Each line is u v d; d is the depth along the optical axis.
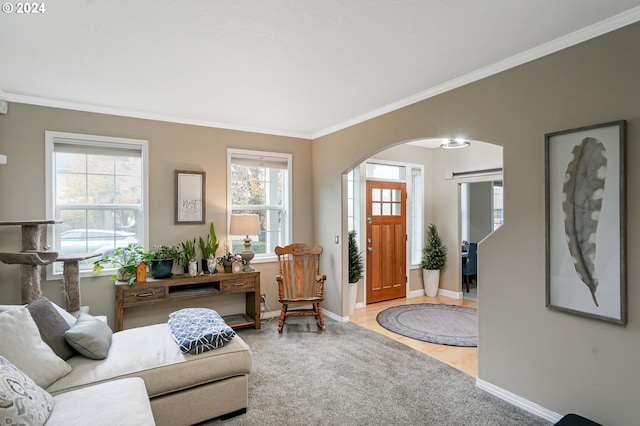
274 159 4.73
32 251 3.02
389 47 2.37
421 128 3.27
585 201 2.15
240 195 4.57
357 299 5.12
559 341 2.29
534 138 2.42
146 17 2.00
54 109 3.47
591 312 2.13
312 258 4.71
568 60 2.24
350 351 3.49
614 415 2.05
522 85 2.49
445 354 3.44
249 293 4.34
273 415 2.39
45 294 3.41
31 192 3.37
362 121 4.02
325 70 2.75
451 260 5.78
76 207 3.64
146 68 2.71
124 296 3.45
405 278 5.74
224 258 4.09
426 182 5.96
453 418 2.36
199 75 2.84
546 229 2.34
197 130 4.20
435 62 2.61
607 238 2.06
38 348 1.90
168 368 2.15
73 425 1.52
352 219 5.23
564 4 1.88
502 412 2.43
